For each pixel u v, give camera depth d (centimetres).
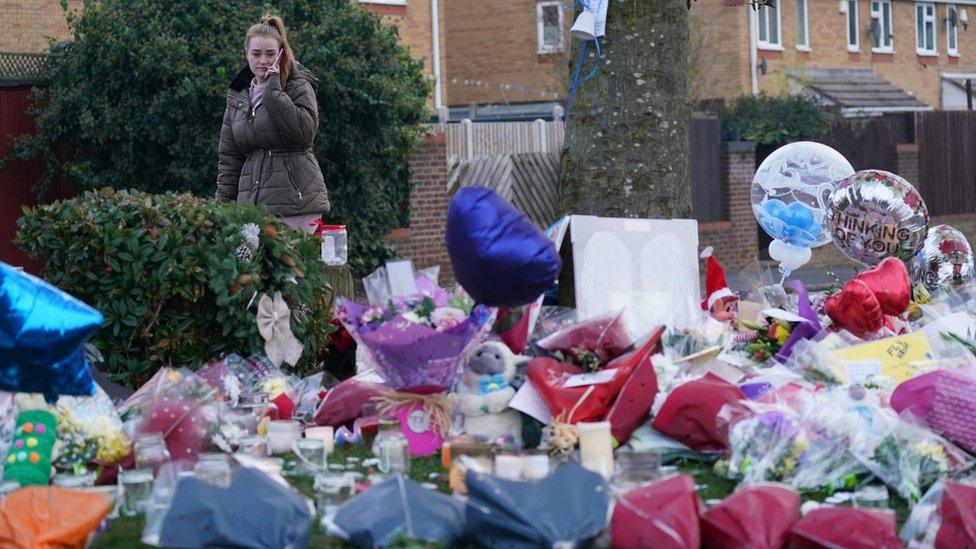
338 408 600
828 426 520
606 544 422
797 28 3353
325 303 761
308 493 496
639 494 423
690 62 2720
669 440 554
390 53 1728
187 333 716
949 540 441
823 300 771
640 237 755
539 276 534
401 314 561
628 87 807
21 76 1606
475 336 554
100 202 745
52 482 507
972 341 659
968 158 2819
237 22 1581
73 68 1573
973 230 2831
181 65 1529
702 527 426
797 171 884
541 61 3281
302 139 876
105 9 1573
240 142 884
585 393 548
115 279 710
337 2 1720
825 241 888
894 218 785
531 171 2081
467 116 2800
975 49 3984
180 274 700
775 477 509
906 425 529
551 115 2683
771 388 597
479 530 423
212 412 567
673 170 815
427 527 421
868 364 627
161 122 1548
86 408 533
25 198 1612
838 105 2708
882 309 679
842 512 430
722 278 782
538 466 489
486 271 532
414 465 545
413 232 1923
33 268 1600
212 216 721
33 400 514
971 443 548
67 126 1594
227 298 700
